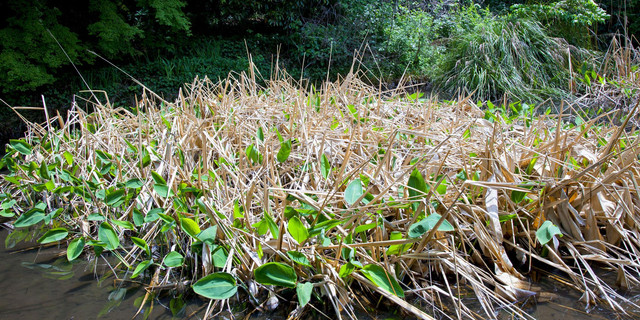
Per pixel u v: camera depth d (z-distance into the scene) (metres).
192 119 2.99
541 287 2.13
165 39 7.85
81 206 2.84
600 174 2.45
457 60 7.00
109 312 1.99
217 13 8.66
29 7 6.07
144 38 7.46
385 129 3.15
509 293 2.03
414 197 2.04
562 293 2.08
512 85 6.48
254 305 1.99
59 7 6.85
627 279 2.12
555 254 2.18
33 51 6.00
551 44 7.04
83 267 2.37
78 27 7.07
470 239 2.31
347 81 4.02
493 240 2.20
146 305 2.04
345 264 1.89
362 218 2.18
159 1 7.10
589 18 7.31
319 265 2.00
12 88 5.84
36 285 2.20
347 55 7.94
